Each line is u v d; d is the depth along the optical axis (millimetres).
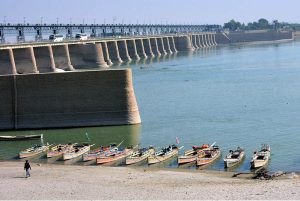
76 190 54719
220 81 166375
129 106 97188
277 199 47844
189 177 62562
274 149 77438
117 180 60531
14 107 97875
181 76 186875
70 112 97000
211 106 117812
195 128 94438
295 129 90312
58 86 96875
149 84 165375
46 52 194000
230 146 80625
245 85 153125
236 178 61719
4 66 167125
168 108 117188
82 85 96438
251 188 52750
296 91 135250
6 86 97750
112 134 91312
